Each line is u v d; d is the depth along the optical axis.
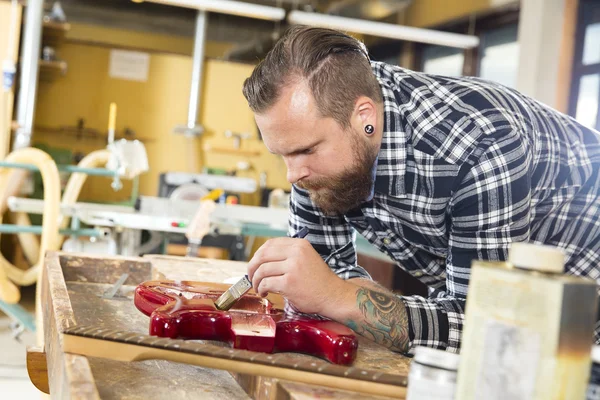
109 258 1.79
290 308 1.21
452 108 1.22
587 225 1.38
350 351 1.01
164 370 1.00
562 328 0.55
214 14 8.13
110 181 7.45
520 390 0.57
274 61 1.17
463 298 1.22
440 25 7.74
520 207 1.18
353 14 8.20
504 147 1.17
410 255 1.49
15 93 6.68
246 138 7.99
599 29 5.96
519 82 6.39
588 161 1.37
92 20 7.70
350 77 1.18
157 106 7.71
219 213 4.07
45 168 3.38
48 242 3.33
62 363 0.85
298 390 0.80
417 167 1.24
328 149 1.18
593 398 0.62
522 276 0.58
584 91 6.06
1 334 4.33
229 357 0.86
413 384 0.65
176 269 1.79
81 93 7.44
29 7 6.36
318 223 1.52
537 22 6.25
